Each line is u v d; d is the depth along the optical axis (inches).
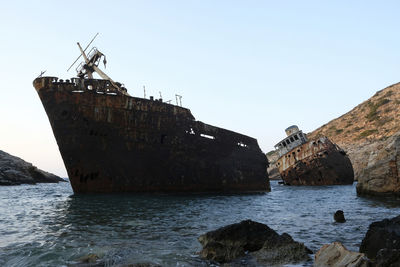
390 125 2957.7
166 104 857.5
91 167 754.2
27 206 622.2
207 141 967.6
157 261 231.5
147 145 807.1
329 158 1685.5
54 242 291.4
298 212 540.7
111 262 227.9
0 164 2290.8
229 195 981.2
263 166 1275.8
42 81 725.9
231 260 239.3
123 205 595.5
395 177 717.9
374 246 240.2
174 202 671.1
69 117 730.8
